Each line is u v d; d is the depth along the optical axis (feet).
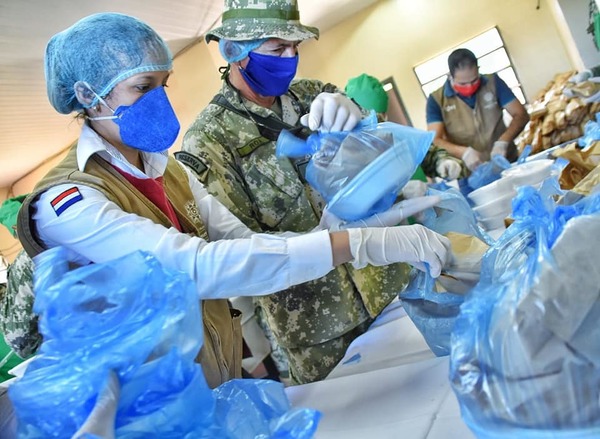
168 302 1.61
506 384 1.44
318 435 2.50
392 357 3.26
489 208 4.92
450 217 3.47
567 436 1.35
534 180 4.72
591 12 8.87
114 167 2.82
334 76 23.76
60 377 1.44
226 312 3.26
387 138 3.02
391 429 2.20
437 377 2.54
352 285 4.22
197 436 1.56
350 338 4.25
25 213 2.46
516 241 2.00
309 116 3.23
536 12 18.75
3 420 1.85
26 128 18.74
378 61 22.40
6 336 3.94
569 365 1.39
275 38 3.76
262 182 4.07
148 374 1.50
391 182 2.85
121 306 1.57
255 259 2.37
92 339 1.52
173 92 17.85
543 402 1.38
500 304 1.54
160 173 3.16
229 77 4.28
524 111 9.18
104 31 2.59
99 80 2.64
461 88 9.22
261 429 1.77
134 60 2.64
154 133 2.79
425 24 20.89
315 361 4.16
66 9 10.47
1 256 21.36
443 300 2.60
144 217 2.68
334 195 3.05
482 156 9.35
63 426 1.41
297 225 4.16
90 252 2.42
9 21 10.04
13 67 12.85
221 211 3.54
